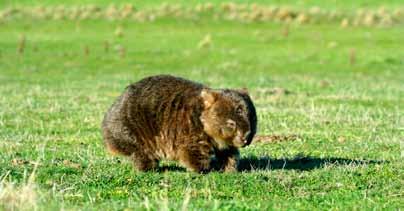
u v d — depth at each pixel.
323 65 137.62
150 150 38.97
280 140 53.78
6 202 31.42
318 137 55.69
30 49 151.50
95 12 194.50
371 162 44.16
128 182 37.78
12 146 50.25
